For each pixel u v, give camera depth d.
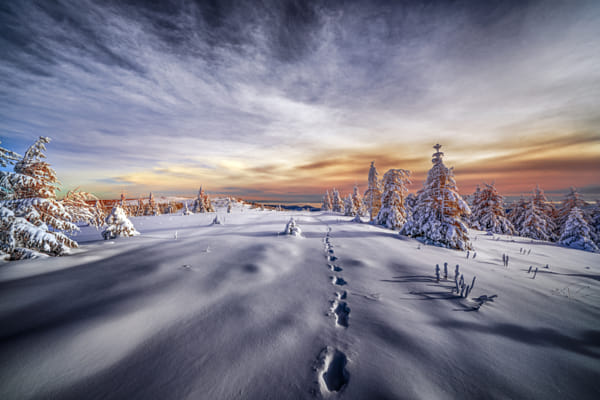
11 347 3.28
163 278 6.40
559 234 26.17
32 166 9.23
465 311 5.10
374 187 29.56
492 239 19.08
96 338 3.60
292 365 3.21
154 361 3.19
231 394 2.73
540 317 5.05
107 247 10.35
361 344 3.72
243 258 8.56
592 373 3.29
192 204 59.81
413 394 2.79
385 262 8.68
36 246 8.17
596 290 7.21
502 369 3.30
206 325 4.12
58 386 2.72
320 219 29.56
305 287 6.16
